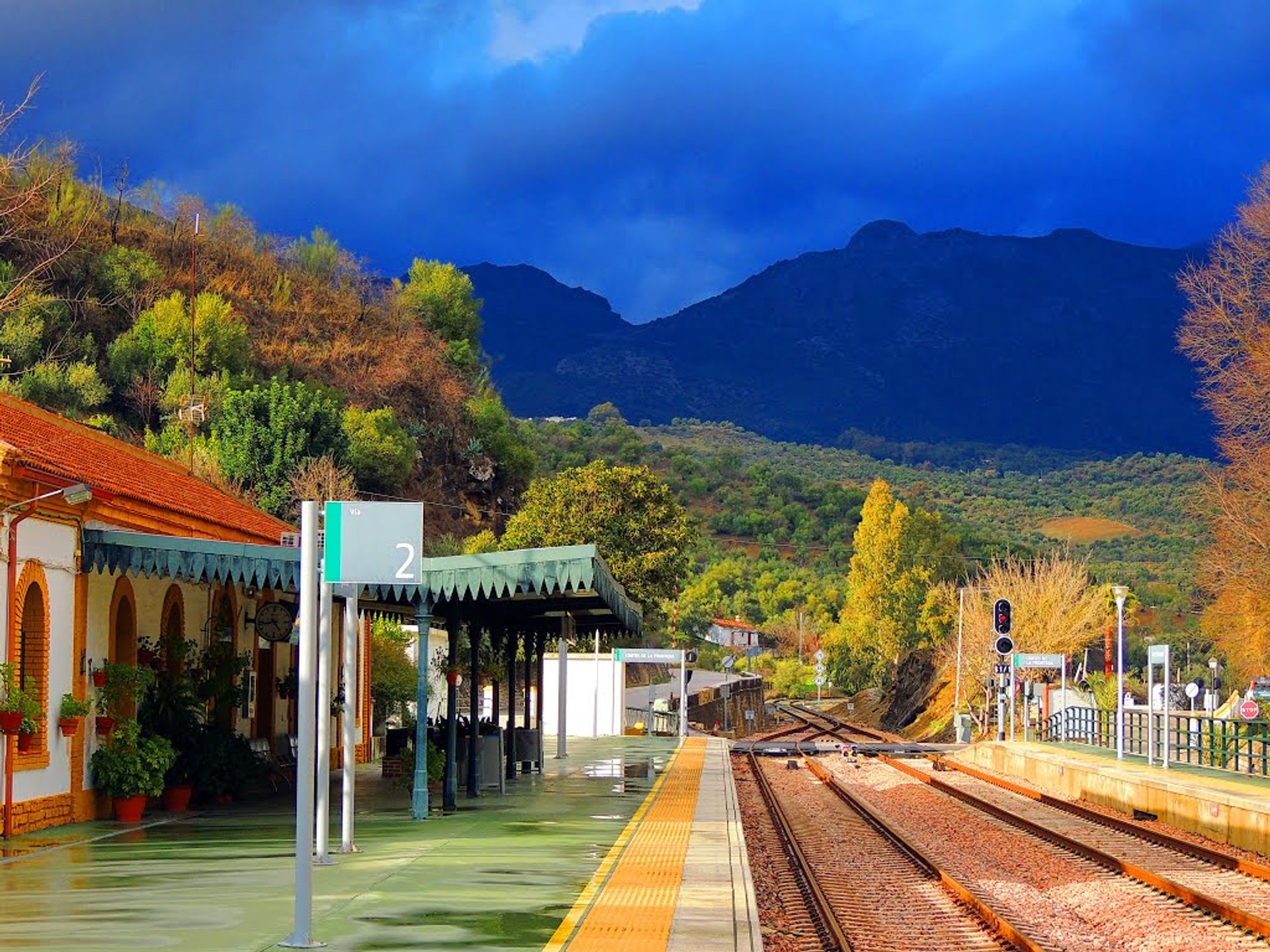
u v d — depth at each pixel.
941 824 29.83
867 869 22.23
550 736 57.78
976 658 71.81
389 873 16.83
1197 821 27.39
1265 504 51.09
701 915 13.86
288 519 79.69
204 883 15.84
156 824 22.53
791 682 150.25
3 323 84.56
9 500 19.41
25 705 19.48
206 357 96.94
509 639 34.56
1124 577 144.00
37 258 91.75
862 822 30.25
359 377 115.94
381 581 13.79
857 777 45.06
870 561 123.62
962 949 15.36
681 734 55.78
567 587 23.20
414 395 117.75
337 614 36.88
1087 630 71.12
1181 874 21.59
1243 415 51.59
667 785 32.00
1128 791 31.98
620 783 32.56
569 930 12.97
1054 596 71.19
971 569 134.50
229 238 122.88
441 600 24.89
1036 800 36.03
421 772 23.94
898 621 121.88
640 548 73.31
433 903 14.48
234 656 27.84
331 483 80.56
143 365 93.50
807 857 23.22
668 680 99.44
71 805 21.83
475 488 117.06
